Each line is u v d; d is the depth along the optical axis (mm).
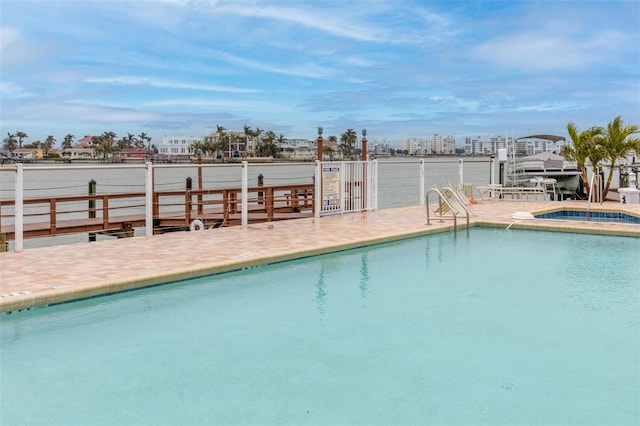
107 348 4086
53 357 3906
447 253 7910
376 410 3066
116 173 66125
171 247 7492
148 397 3248
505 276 6480
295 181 33875
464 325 4617
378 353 3973
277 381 3475
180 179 50656
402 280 6289
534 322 4699
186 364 3773
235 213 14773
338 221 10609
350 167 12086
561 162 16484
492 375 3559
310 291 5781
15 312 4707
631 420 2930
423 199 14109
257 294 5652
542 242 8781
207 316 4895
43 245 16797
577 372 3598
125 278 5488
